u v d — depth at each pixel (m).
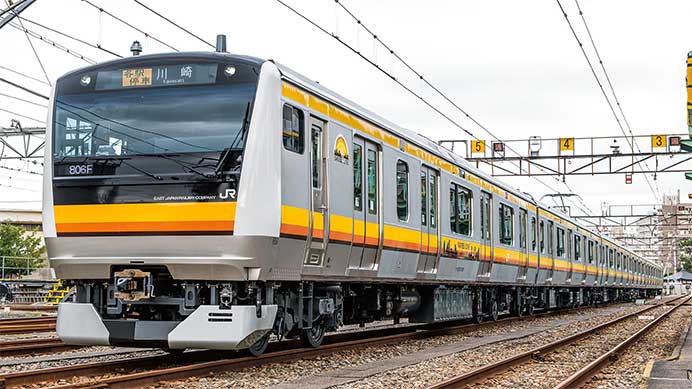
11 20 14.87
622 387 9.91
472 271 18.34
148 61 9.97
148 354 12.41
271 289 10.07
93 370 9.68
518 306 23.75
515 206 22.58
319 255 10.93
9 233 49.72
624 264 48.38
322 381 9.37
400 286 15.02
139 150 9.74
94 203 9.77
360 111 12.45
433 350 13.73
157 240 9.55
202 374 9.41
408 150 14.33
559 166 30.11
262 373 9.79
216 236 9.35
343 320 13.39
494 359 12.62
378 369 10.71
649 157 29.50
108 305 10.04
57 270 10.05
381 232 12.84
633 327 22.16
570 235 31.17
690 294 102.88
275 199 9.60
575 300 33.62
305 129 10.51
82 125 10.02
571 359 13.02
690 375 10.20
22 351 12.09
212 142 9.56
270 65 9.84
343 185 11.58
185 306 9.71
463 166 17.81
